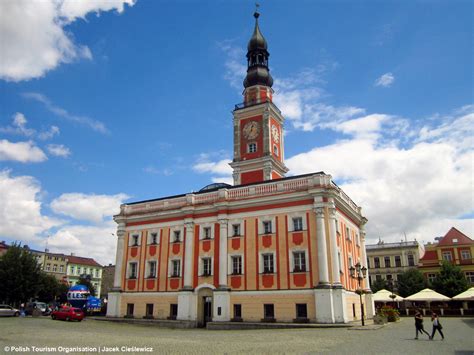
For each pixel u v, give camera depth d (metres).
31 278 66.94
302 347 20.55
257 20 64.06
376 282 85.50
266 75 60.69
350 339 24.62
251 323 36.75
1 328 32.28
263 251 39.84
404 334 28.17
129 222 50.62
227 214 42.88
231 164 56.56
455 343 22.69
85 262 120.19
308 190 38.59
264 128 56.16
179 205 46.97
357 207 50.34
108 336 27.45
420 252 94.12
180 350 19.44
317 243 37.06
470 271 76.19
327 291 35.19
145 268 47.31
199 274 42.88
